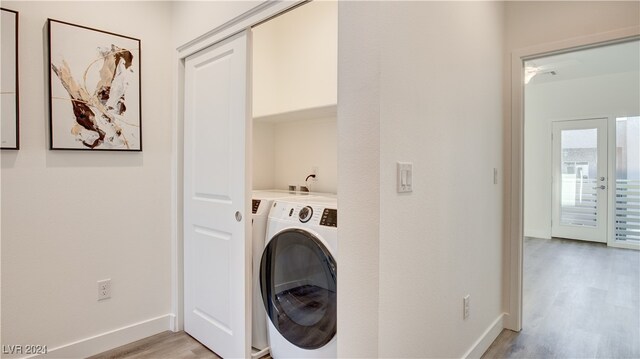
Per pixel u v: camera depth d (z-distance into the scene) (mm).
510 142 2385
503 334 2363
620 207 5070
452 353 1760
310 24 2584
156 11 2291
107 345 2119
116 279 2154
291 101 2729
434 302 1582
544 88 5688
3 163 1761
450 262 1722
